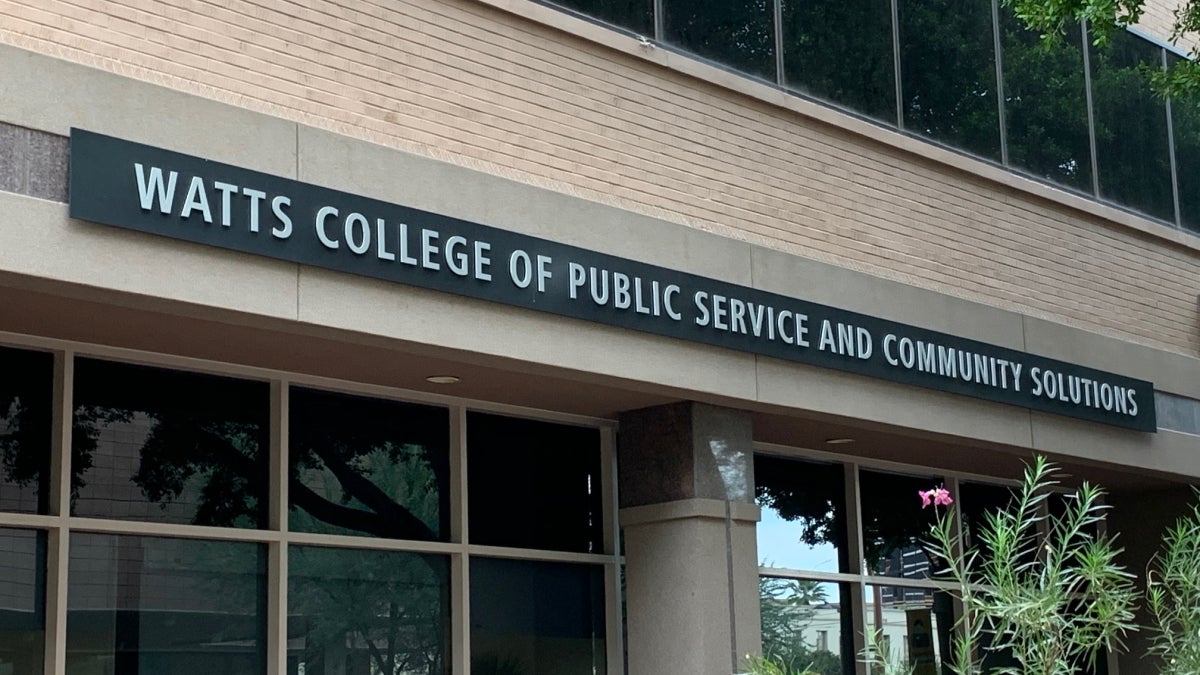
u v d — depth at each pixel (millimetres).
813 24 12594
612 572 11734
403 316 8953
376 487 10406
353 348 9211
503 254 9516
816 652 13484
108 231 7676
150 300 7879
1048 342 14133
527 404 11172
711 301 10867
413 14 9664
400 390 10531
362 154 8922
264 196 8312
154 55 8281
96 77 7754
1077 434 14273
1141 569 16797
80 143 7586
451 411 10930
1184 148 16875
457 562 10711
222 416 9680
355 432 10383
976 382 13078
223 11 8664
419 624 10492
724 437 11297
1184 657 7262
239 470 9703
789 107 12094
